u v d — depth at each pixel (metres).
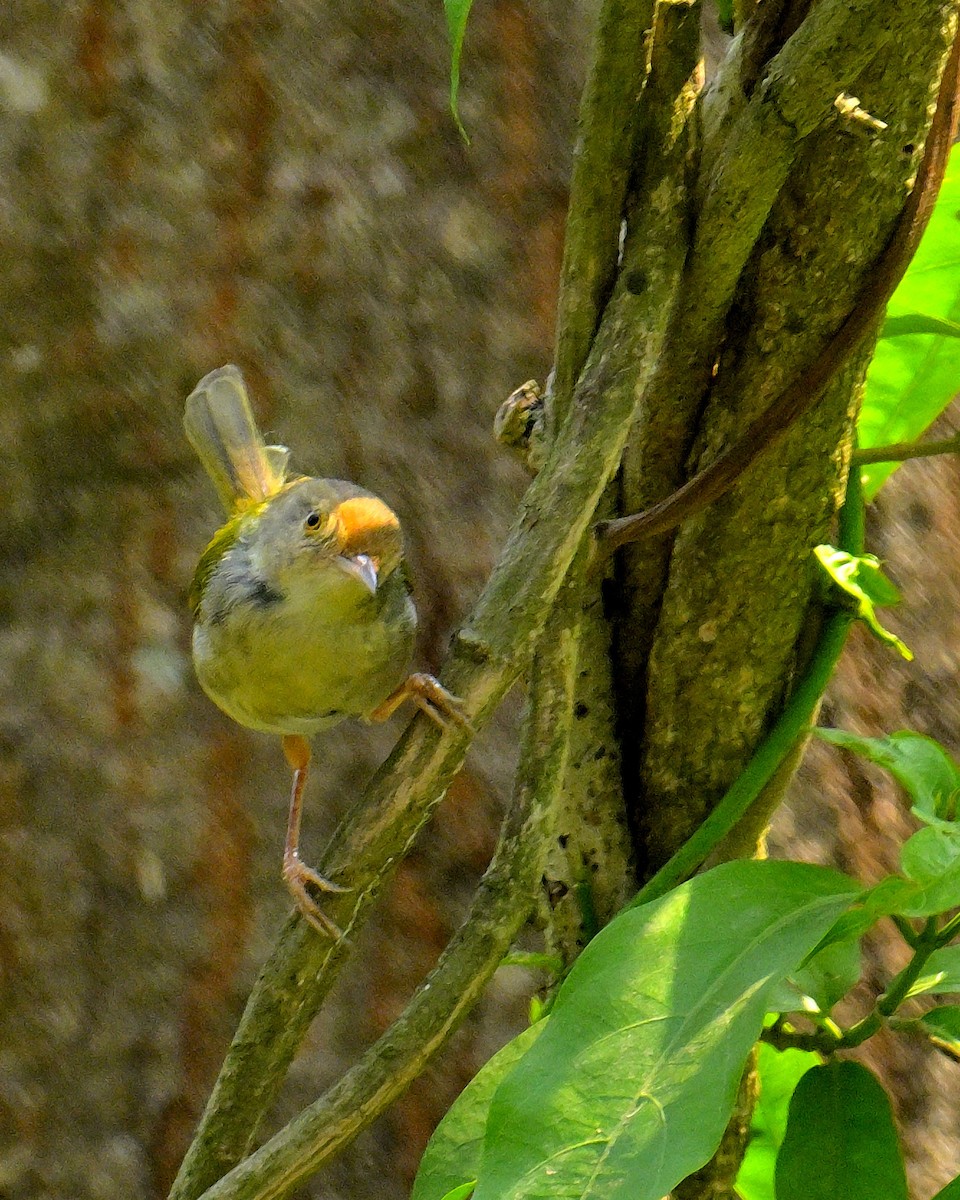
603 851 1.50
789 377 1.48
